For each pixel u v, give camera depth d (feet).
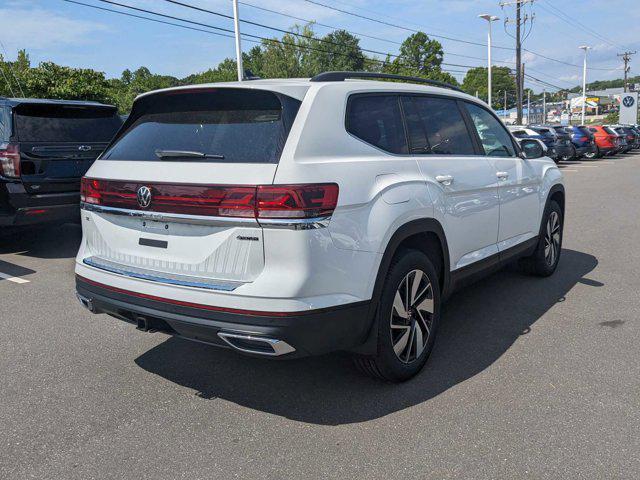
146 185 10.49
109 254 11.54
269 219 9.31
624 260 22.39
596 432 9.93
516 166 16.58
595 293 17.98
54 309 16.98
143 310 10.43
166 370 12.76
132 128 12.05
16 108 22.49
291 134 9.86
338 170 10.11
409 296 11.76
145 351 13.83
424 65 257.34
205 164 10.02
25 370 12.80
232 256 9.74
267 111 10.32
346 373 12.48
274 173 9.42
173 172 10.27
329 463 9.21
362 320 10.38
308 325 9.52
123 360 13.30
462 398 11.27
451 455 9.36
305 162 9.72
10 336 14.83
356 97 11.45
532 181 17.57
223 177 9.68
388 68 237.66
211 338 9.94
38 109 23.21
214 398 11.44
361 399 11.30
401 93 12.79
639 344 13.79
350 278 10.09
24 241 27.48
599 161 90.07
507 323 15.43
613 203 39.50
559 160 84.43
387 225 10.73
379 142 11.57
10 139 22.03
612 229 29.32
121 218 11.15
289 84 10.62
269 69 239.91
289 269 9.43
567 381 11.91
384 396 11.41
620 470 8.87
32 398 11.50
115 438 10.03
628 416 10.44
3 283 19.89
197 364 13.05
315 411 10.87
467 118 15.01
